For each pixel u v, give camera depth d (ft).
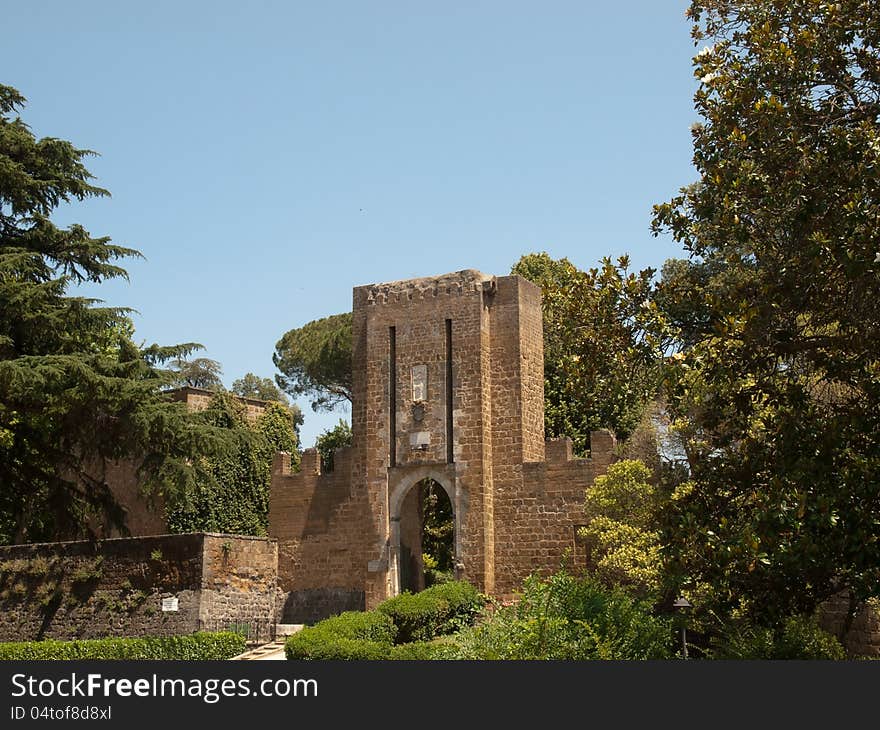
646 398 71.10
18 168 107.45
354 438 144.87
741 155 63.36
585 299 70.54
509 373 138.00
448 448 137.39
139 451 109.91
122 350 113.29
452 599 118.93
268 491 190.08
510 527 133.90
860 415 57.57
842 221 56.34
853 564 57.26
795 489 57.06
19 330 102.58
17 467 110.93
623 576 112.98
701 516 62.03
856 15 61.52
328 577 142.10
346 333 216.95
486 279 140.97
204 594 126.11
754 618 65.67
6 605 138.51
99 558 133.28
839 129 58.54
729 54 68.80
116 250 114.11
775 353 62.13
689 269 151.84
